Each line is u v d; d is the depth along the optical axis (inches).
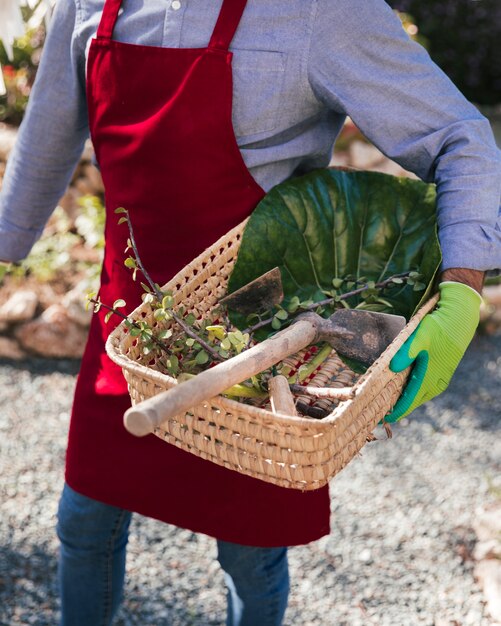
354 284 60.9
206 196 59.8
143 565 96.7
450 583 94.1
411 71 57.2
